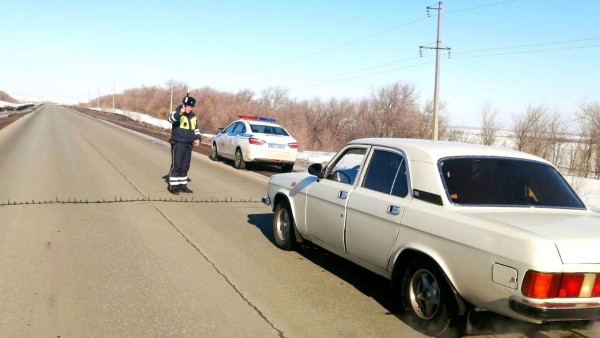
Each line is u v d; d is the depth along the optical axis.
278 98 63.69
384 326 4.01
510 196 3.96
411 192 4.12
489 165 4.16
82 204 8.51
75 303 4.23
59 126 36.31
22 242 6.01
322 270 5.46
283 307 4.34
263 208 9.06
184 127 9.98
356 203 4.66
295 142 15.42
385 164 4.61
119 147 20.89
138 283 4.78
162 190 10.43
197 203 9.23
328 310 4.32
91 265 5.27
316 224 5.39
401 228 4.05
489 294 3.30
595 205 12.77
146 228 7.02
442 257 3.65
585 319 3.12
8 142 20.44
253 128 15.52
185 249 6.05
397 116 44.03
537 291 3.02
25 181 10.66
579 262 3.09
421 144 4.46
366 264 4.58
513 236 3.21
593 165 25.61
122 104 132.12
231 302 4.40
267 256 5.92
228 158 16.66
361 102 46.94
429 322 3.80
